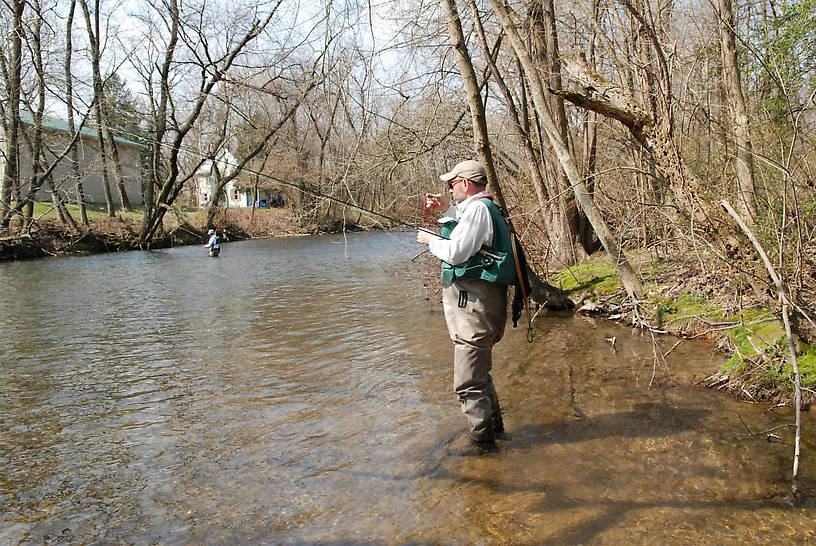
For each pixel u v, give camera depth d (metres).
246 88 15.73
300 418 4.35
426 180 10.61
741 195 5.29
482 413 3.70
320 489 3.26
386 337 6.99
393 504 3.08
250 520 2.98
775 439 3.71
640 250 7.97
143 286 12.55
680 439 3.77
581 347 6.21
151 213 24.05
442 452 3.68
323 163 10.10
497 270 3.48
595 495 3.11
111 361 6.22
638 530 2.77
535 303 8.47
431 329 7.36
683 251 7.00
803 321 4.31
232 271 15.31
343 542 2.76
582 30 8.77
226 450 3.83
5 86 19.95
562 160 6.76
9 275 14.77
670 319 6.62
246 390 5.08
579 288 8.66
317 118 11.34
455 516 2.94
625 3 4.97
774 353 4.60
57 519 3.06
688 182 4.85
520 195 10.68
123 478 3.49
